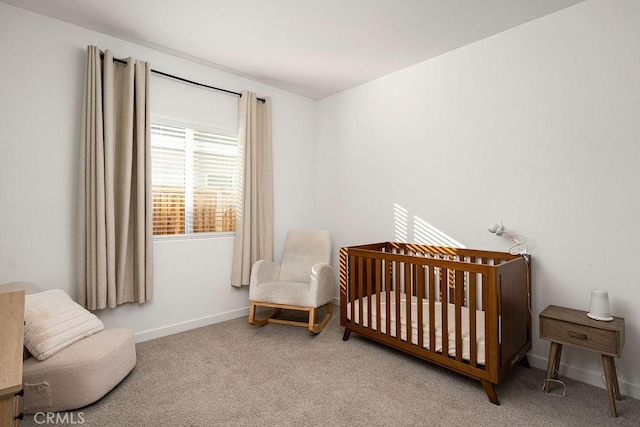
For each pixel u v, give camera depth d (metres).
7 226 2.22
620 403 1.91
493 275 1.86
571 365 2.21
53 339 1.81
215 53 2.90
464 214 2.77
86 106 2.41
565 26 2.21
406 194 3.20
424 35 2.57
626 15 1.98
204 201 3.21
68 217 2.45
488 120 2.60
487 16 2.30
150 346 2.67
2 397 0.77
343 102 3.82
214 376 2.19
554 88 2.27
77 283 2.44
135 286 2.70
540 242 2.34
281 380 2.14
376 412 1.81
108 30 2.53
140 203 2.64
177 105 2.98
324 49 2.82
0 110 2.19
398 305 2.38
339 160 3.88
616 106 2.03
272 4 2.17
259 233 3.53
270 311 3.62
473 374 1.97
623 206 2.01
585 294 2.15
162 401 1.90
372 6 2.19
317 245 3.54
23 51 2.27
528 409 1.84
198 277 3.13
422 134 3.05
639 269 1.96
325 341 2.79
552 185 2.29
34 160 2.31
